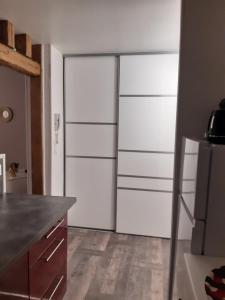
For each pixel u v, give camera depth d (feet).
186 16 5.21
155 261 9.09
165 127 10.50
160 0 5.95
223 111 4.30
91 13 6.73
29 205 6.15
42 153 9.98
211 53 5.24
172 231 5.77
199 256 4.33
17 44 8.46
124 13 6.72
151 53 10.27
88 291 7.38
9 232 4.59
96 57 10.75
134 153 10.84
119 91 10.66
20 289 4.25
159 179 10.76
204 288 3.38
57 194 10.84
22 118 14.99
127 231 11.24
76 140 11.35
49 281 5.63
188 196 4.57
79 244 10.23
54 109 10.20
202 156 3.98
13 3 6.17
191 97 5.39
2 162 7.23
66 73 11.05
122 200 11.15
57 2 6.12
